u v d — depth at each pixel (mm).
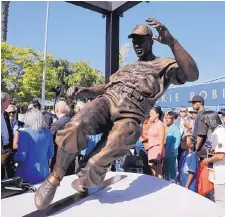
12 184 3424
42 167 4223
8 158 4711
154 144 5910
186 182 5410
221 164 4555
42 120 4309
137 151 6711
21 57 25750
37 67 26734
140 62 3252
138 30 3168
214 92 10398
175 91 12031
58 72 34688
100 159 2816
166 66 3156
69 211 2854
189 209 3020
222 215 2951
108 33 5148
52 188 2760
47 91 28141
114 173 4414
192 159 5383
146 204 3098
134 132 2930
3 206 2980
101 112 2898
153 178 4105
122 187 3674
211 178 4887
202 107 6285
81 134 2754
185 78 3113
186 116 8336
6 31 24656
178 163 6402
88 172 2889
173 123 6750
